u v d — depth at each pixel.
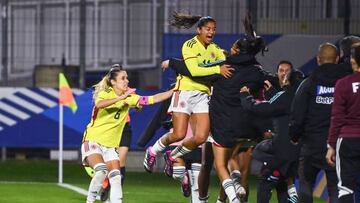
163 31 62.50
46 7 63.50
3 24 61.88
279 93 30.72
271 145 31.30
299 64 55.28
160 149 33.78
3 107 57.09
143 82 63.28
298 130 28.83
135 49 63.25
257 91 31.73
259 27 56.72
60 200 39.78
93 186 31.98
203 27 32.06
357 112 26.53
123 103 32.00
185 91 32.38
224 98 31.02
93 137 32.12
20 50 63.00
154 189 46.53
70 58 63.56
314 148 28.70
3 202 38.62
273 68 55.28
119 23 63.28
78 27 63.47
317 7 56.12
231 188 30.72
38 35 63.25
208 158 33.22
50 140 57.12
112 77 32.00
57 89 57.22
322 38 55.19
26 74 62.91
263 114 30.53
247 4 57.09
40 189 45.22
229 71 31.02
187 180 36.31
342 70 28.52
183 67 31.84
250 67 31.23
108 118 32.06
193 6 60.62
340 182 26.78
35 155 65.69
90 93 56.44
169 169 35.06
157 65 63.06
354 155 26.58
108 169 32.09
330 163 27.14
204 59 32.16
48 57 63.38
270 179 31.78
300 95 28.67
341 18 55.78
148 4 62.88
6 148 65.31
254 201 40.34
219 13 59.03
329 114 28.55
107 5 63.19
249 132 31.25
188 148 33.03
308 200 29.20
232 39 53.88
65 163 63.06
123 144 38.06
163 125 38.34
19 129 57.12
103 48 63.19
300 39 55.22
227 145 31.02
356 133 26.50
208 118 32.25
